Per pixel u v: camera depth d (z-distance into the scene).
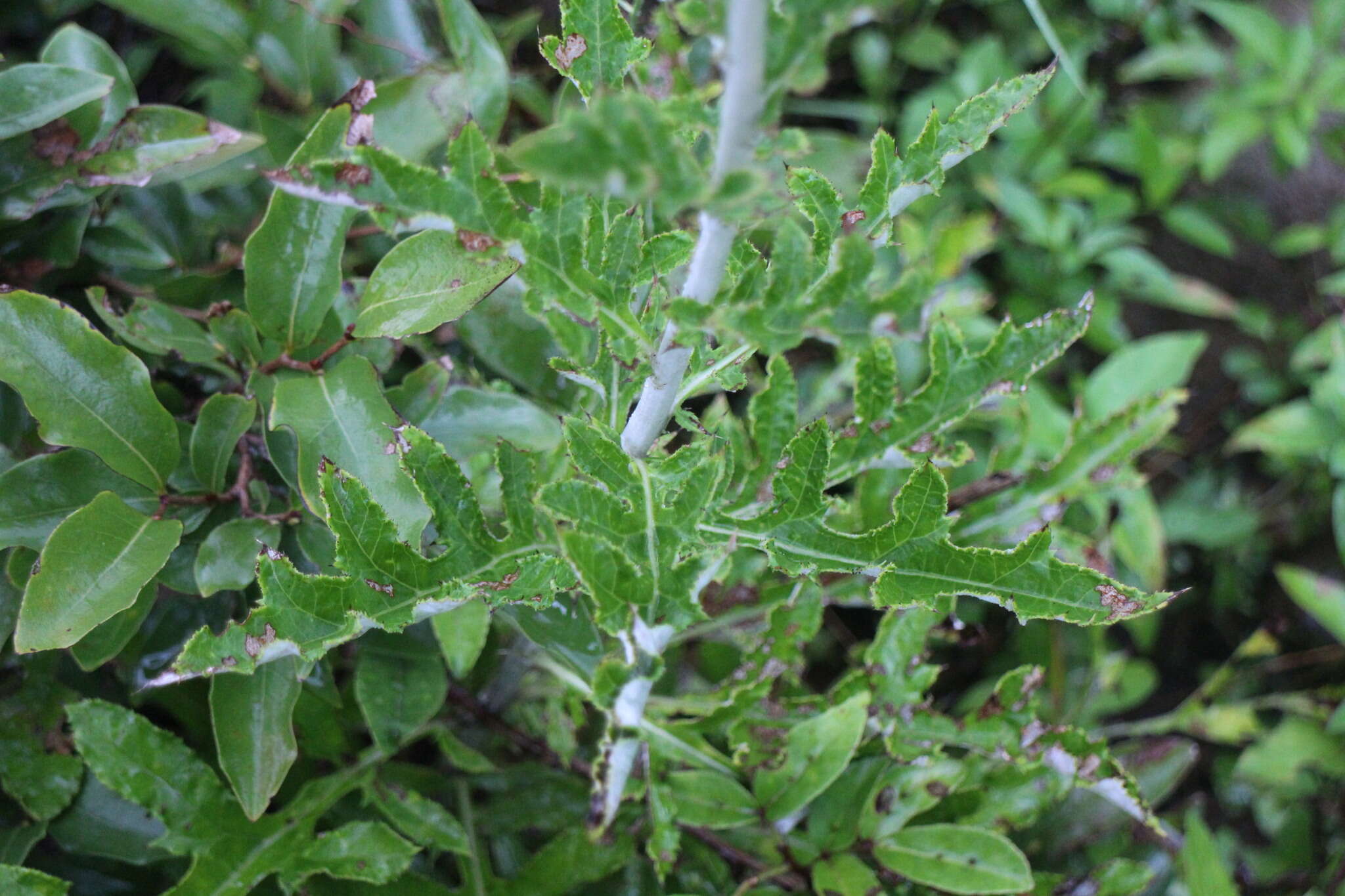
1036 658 1.03
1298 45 1.41
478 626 0.77
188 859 0.80
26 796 0.77
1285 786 1.15
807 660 1.17
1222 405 1.55
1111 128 1.59
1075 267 1.35
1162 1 1.60
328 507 0.64
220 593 0.77
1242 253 1.71
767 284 0.61
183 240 0.83
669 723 0.79
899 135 1.42
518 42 1.10
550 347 0.79
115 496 0.70
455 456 0.75
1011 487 0.83
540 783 0.85
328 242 0.73
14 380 0.69
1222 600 1.41
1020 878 0.77
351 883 0.78
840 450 0.69
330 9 0.84
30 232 0.76
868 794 0.80
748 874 0.86
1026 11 1.63
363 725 0.85
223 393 0.74
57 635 0.68
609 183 0.55
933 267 1.12
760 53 0.56
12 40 0.95
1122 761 0.91
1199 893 0.82
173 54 0.99
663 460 0.64
